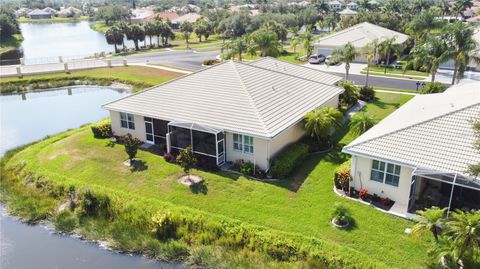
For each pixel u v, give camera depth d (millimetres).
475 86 28922
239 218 20141
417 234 16250
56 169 26625
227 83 29797
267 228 18984
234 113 26422
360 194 21375
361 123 28469
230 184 23547
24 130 37938
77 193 23125
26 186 25391
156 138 29438
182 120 26891
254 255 17891
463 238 14641
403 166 19797
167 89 30891
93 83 56812
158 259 18609
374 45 54844
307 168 25594
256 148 24766
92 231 20688
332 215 19453
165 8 192625
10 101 49719
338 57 45344
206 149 26062
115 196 22266
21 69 61344
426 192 21328
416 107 26281
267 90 29688
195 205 21500
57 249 19719
